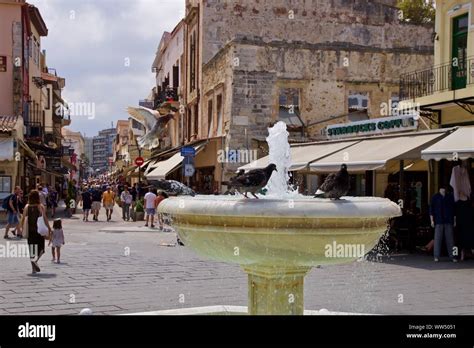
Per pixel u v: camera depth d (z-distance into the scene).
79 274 12.36
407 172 22.86
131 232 24.19
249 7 35.09
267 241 4.77
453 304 9.27
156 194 26.78
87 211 31.25
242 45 28.20
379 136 19.53
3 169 30.64
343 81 29.30
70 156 60.75
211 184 31.05
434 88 21.30
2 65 35.50
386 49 29.75
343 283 11.44
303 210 4.57
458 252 15.87
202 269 13.27
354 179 25.80
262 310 5.89
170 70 50.06
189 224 5.11
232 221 4.77
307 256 4.93
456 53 20.98
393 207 5.10
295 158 21.47
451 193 15.98
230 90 28.22
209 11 35.34
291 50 28.78
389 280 11.82
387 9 34.75
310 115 28.95
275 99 28.53
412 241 17.56
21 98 35.94
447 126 20.58
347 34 33.62
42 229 12.49
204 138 32.19
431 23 33.66
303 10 34.19
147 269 13.21
